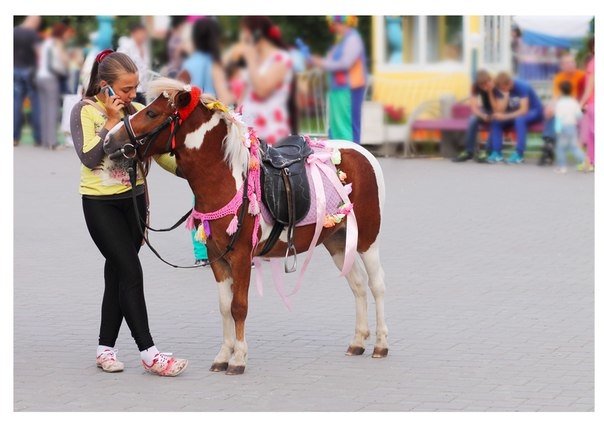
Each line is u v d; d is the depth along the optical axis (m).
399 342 8.12
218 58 17.59
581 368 7.43
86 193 7.13
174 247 11.77
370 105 18.86
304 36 22.41
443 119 18.70
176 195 15.09
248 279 7.24
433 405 6.62
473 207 14.15
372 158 7.80
